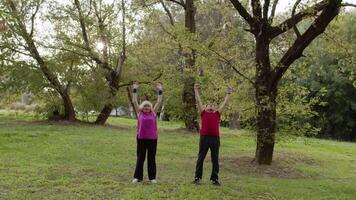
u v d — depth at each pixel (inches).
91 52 1021.2
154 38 1048.8
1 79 1020.5
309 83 1557.6
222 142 890.7
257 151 641.0
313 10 554.3
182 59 1003.3
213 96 640.4
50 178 419.8
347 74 1573.6
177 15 1427.2
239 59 654.5
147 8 1041.5
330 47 652.7
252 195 408.2
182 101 1073.5
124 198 353.7
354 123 1656.0
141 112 418.6
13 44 966.4
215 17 1114.7
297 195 429.4
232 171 578.9
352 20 1195.9
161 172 502.6
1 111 1480.1
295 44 588.4
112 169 485.1
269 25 601.6
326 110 1665.8
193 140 860.6
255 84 614.5
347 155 890.7
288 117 633.6
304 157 762.2
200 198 370.6
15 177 414.0
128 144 719.1
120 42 1059.9
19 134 755.4
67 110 1080.8
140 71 1085.8
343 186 515.8
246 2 678.5
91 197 356.8
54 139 721.0
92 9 1036.5
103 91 1066.7
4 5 916.0
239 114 649.0
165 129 1139.9
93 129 921.5
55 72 1015.6
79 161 532.7
